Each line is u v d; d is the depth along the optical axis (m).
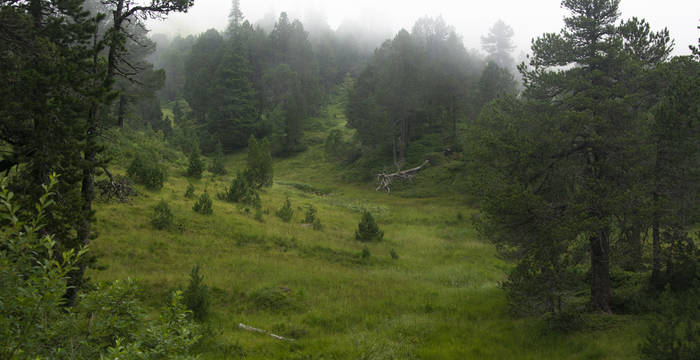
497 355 10.48
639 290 13.68
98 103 9.55
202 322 11.55
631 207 11.82
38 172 8.81
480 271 20.78
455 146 57.91
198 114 84.12
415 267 21.50
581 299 14.02
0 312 3.83
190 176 35.56
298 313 13.37
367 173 58.72
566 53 14.28
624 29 13.69
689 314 8.88
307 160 67.31
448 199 44.50
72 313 4.77
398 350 10.64
